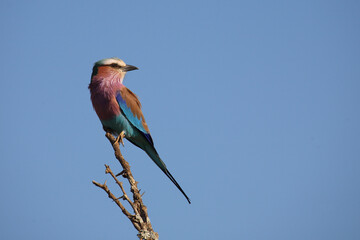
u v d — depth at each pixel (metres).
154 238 7.12
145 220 7.35
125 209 7.16
